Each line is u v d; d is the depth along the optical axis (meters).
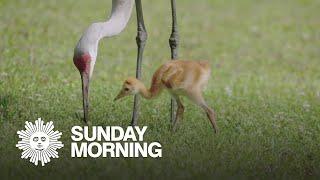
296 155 12.02
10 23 23.08
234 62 21.77
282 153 12.09
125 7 12.84
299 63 22.08
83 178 10.37
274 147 12.39
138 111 13.52
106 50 21.39
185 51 22.77
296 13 29.70
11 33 21.73
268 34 25.94
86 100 12.21
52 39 21.73
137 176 10.50
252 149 12.12
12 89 15.38
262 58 22.50
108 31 12.50
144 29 13.03
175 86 12.34
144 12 27.66
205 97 16.59
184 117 14.22
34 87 15.83
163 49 22.53
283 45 24.45
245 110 15.27
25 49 19.91
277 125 13.98
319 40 25.55
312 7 31.05
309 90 18.41
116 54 21.08
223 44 24.09
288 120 14.46
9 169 10.70
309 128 14.01
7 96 14.69
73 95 15.30
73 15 25.36
